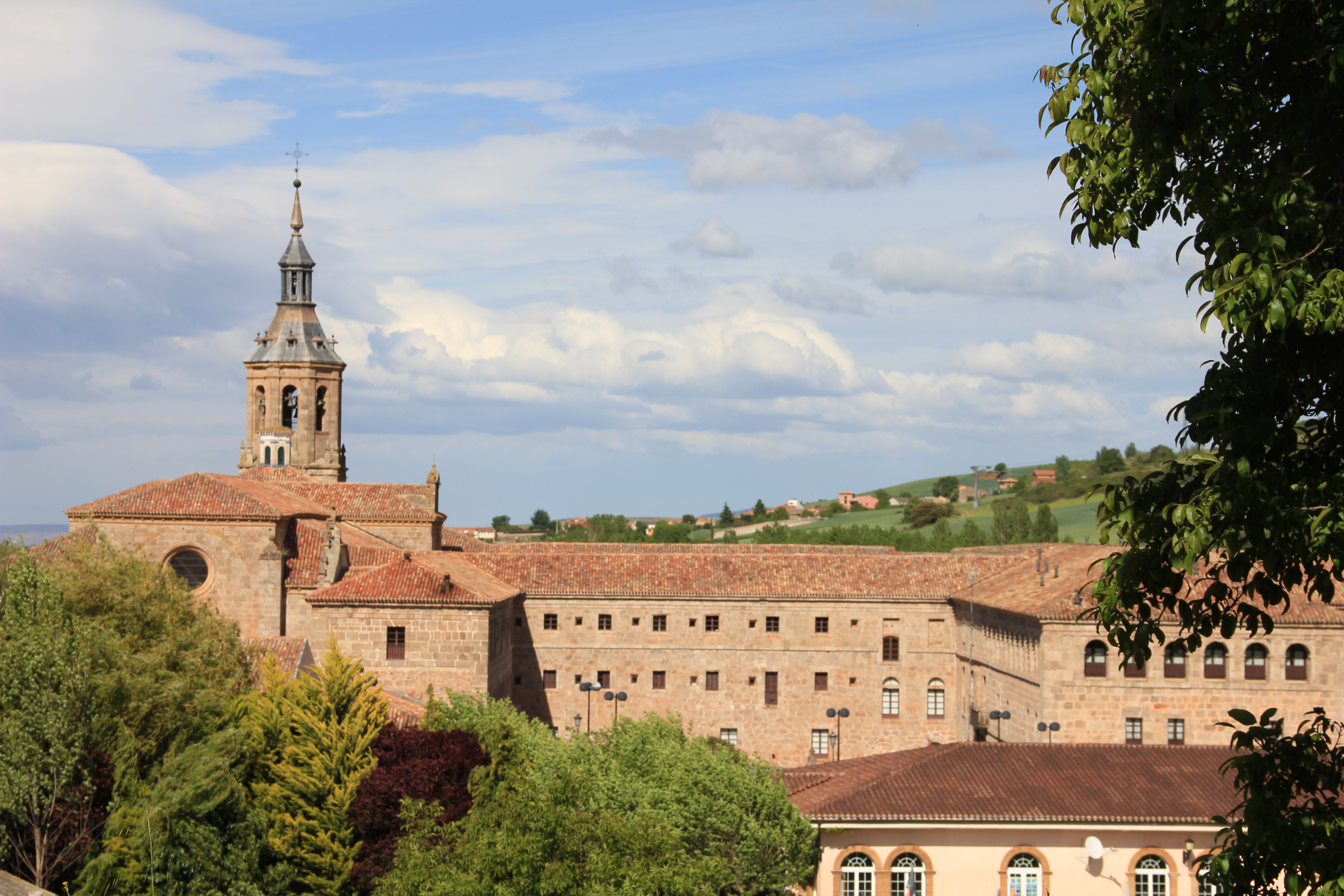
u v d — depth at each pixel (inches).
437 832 2495.1
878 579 5017.2
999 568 5027.1
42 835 2321.6
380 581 4013.3
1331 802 868.6
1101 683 3850.9
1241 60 834.2
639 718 4869.6
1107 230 995.3
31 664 2364.7
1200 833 2728.8
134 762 2433.6
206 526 4045.3
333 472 6437.0
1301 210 813.9
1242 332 836.0
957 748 3024.1
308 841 2682.1
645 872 2231.8
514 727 3006.9
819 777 3132.4
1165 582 884.0
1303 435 902.4
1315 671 3858.3
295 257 6515.8
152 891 2263.8
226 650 3125.0
